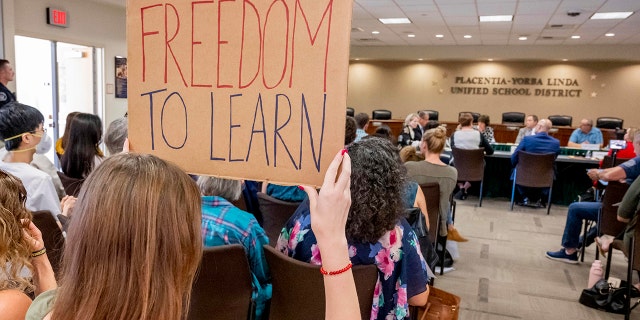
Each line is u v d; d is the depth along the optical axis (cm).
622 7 604
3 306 81
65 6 573
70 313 52
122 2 619
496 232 448
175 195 55
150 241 52
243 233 145
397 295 125
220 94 78
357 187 118
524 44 1023
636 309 281
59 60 649
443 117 1188
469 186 576
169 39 80
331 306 60
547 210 539
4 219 90
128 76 83
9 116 183
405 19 755
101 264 51
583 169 561
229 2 76
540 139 524
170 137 82
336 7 71
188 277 58
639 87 1032
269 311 147
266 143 76
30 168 184
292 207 227
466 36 928
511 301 293
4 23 477
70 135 220
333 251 60
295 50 73
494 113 1146
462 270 344
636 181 247
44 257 106
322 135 73
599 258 376
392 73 1216
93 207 52
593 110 1073
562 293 307
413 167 306
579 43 973
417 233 183
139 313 51
